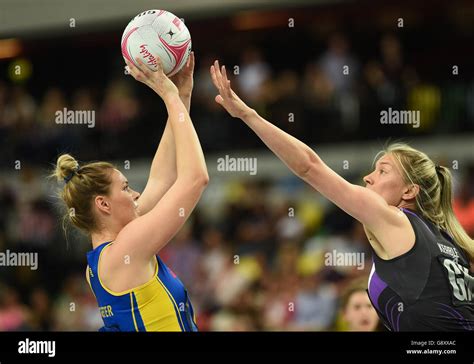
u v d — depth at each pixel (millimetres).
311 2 11711
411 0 11617
